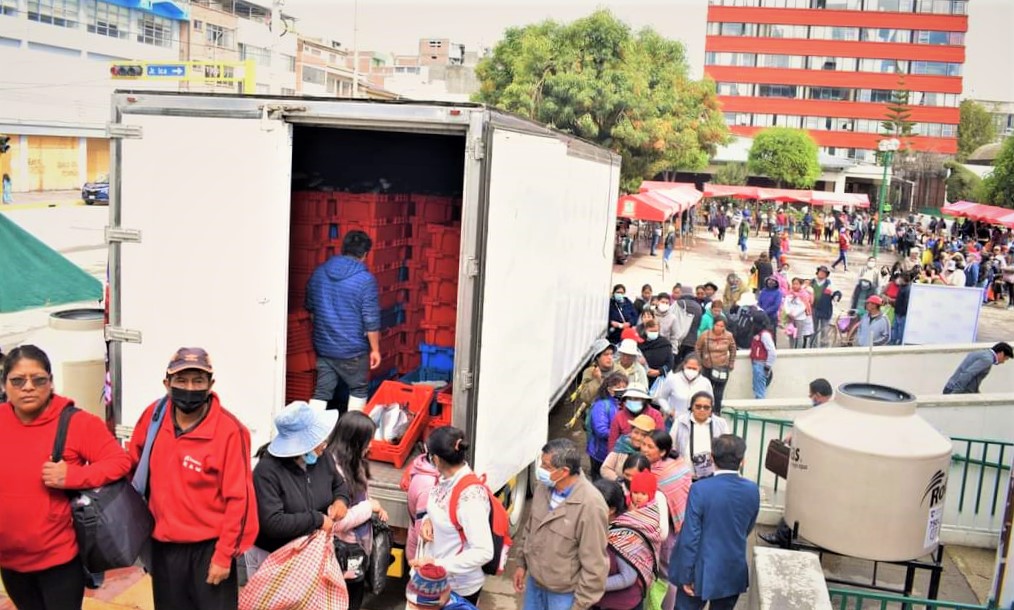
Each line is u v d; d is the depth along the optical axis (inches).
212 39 2111.2
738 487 195.8
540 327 270.8
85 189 1400.1
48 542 152.9
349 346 254.4
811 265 1512.1
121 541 152.3
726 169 2490.2
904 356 470.3
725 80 3230.8
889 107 2751.0
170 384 153.9
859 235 1900.8
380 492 220.4
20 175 1517.0
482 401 219.1
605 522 176.9
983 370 396.5
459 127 210.2
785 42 3181.6
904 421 210.2
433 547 184.9
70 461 152.3
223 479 156.3
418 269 311.4
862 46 3164.4
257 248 220.8
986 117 3964.1
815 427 215.0
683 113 1556.3
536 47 1342.3
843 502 206.8
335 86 2721.5
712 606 202.1
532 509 191.3
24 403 148.8
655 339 443.5
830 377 473.1
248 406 224.8
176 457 156.0
